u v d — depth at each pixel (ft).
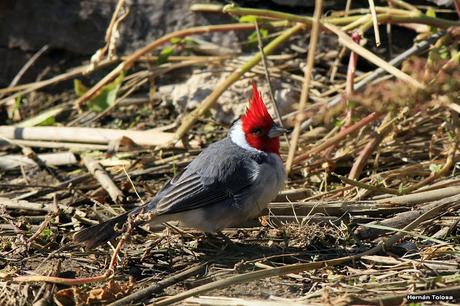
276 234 34.40
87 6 50.55
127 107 48.55
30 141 44.83
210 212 33.32
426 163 39.06
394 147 41.04
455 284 28.58
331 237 33.60
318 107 41.52
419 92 34.40
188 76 49.90
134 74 49.65
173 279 30.50
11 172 43.34
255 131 34.06
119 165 42.16
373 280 29.60
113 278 30.19
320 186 38.81
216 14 49.60
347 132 38.88
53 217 35.70
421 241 32.76
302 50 48.49
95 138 44.01
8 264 32.83
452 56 40.37
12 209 38.19
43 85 49.08
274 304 27.35
